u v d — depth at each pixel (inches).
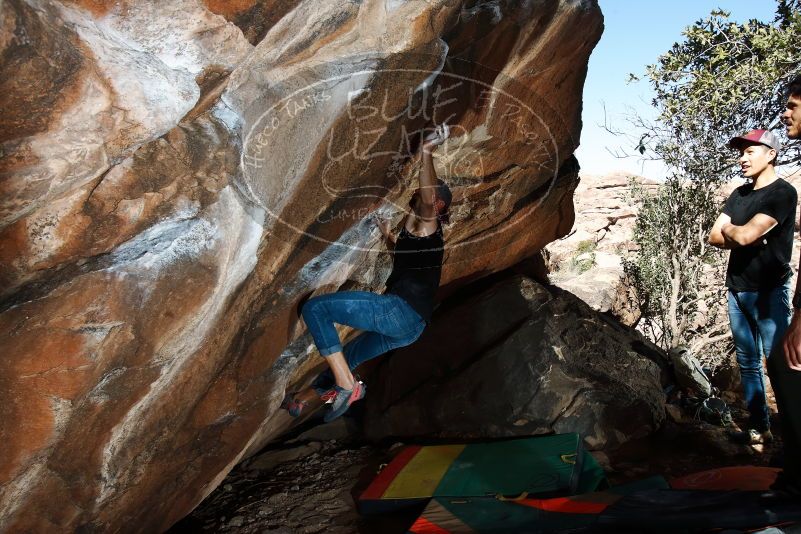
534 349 163.6
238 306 85.4
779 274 132.0
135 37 54.1
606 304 289.7
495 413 159.0
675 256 255.4
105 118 52.2
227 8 57.7
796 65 192.1
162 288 63.2
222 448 104.7
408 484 128.3
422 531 105.8
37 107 48.4
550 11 104.3
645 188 334.6
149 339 65.4
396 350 178.5
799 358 76.7
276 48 64.3
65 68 48.4
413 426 166.2
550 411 156.0
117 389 67.0
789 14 202.7
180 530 127.3
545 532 99.5
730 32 211.6
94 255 59.1
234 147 65.5
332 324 101.6
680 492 98.8
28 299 55.2
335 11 66.7
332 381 113.7
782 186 129.0
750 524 83.0
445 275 159.5
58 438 62.5
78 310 57.1
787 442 86.8
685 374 182.9
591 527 93.7
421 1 75.6
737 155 225.1
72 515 74.3
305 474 151.6
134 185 58.1
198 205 65.2
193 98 58.1
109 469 75.4
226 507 136.9
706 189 245.9
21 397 57.4
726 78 204.8
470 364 166.7
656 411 161.6
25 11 45.2
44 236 54.6
